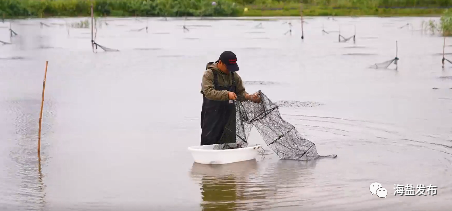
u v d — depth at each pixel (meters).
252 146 8.09
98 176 7.31
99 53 23.17
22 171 7.52
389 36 30.78
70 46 26.25
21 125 10.30
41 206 6.25
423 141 8.99
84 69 18.38
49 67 18.94
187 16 52.38
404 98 12.91
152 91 14.05
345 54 22.47
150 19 47.59
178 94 13.59
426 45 25.70
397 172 7.39
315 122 10.39
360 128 9.91
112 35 32.53
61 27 38.53
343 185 6.88
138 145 8.87
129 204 6.29
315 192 6.64
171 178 7.21
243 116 8.03
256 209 6.11
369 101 12.52
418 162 7.85
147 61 20.42
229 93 7.61
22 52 23.64
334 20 44.16
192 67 18.80
